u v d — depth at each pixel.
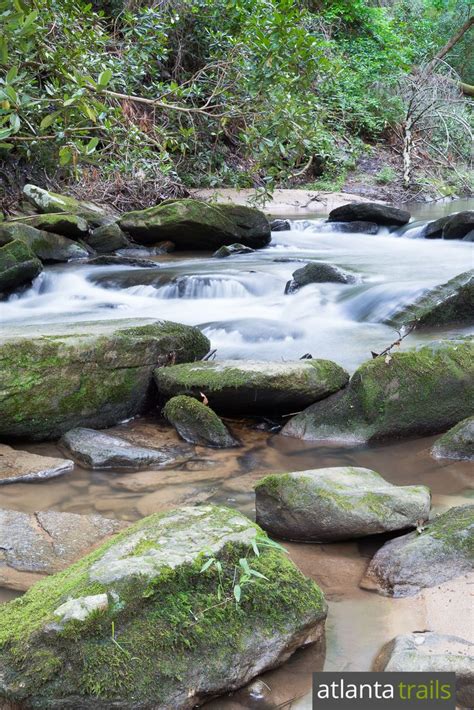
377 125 20.22
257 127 7.38
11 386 3.89
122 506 3.18
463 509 2.80
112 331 4.36
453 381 3.96
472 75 24.16
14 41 4.07
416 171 18.95
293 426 4.06
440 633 2.18
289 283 7.31
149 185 12.34
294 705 1.95
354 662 2.10
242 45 8.37
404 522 2.77
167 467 3.62
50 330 4.42
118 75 8.00
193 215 10.00
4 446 3.82
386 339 5.54
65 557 2.70
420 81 19.89
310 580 2.28
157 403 4.48
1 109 3.93
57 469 3.53
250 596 2.13
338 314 6.39
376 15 22.41
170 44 14.27
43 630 1.92
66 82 5.86
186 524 2.42
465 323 5.94
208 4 11.41
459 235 10.88
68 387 4.04
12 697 1.85
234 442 3.94
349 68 20.88
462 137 20.30
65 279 7.93
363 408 3.94
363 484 2.94
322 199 15.68
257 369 4.13
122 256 9.34
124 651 1.92
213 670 1.96
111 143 7.96
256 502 2.98
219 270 8.25
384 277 7.50
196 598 2.09
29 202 10.54
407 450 3.78
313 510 2.80
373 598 2.42
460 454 3.62
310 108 7.58
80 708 1.84
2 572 2.60
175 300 7.30
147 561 2.13
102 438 3.90
